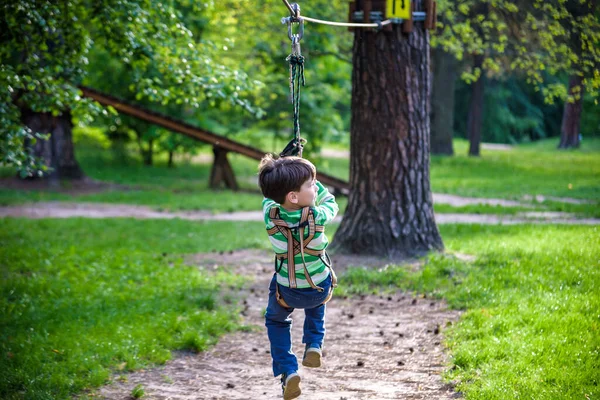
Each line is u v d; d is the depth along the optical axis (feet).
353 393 18.34
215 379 19.74
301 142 15.35
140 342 21.91
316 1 66.33
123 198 64.44
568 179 79.15
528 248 33.32
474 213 53.26
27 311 24.88
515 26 42.04
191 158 109.60
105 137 103.09
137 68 37.29
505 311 23.36
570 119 141.18
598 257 30.12
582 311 22.58
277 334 14.79
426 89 33.53
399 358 21.04
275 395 18.49
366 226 33.65
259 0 68.03
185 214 56.54
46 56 33.47
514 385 17.35
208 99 37.47
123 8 33.06
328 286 14.20
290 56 15.67
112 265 34.01
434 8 32.65
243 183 81.35
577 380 17.29
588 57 38.81
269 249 40.11
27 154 31.30
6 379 18.43
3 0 29.55
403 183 33.40
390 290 28.84
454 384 18.44
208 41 37.52
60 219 50.37
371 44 32.68
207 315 25.22
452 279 29.14
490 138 172.24
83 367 19.57
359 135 33.76
